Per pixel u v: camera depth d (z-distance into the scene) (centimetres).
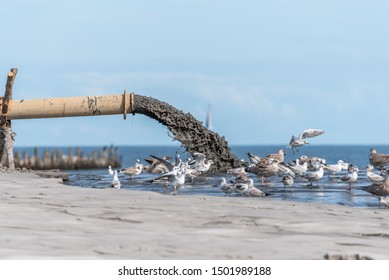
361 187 2906
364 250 1249
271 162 3109
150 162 3512
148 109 4075
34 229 1382
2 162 3956
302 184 3047
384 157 3522
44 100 4056
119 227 1448
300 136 3375
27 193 2175
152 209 1756
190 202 1941
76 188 2373
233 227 1488
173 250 1205
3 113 3978
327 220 1612
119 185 2877
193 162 3406
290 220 1595
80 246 1211
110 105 4078
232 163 4075
